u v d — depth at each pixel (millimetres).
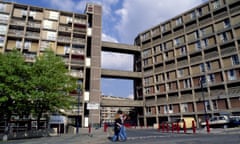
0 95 22531
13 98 22625
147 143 11602
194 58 52156
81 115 43406
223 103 44438
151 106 59156
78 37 49062
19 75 23938
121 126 13969
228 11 47219
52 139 19234
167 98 55844
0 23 42938
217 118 31391
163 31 61375
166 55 59250
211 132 21406
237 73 43562
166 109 55500
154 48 62750
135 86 67500
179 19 58125
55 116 39719
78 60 46938
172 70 56375
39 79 23906
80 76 46281
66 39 47156
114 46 60062
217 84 46156
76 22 49688
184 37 55594
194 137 15320
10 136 24438
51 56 27578
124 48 62219
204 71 49344
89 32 50812
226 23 47500
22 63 24734
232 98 43000
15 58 24531
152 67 62062
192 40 53375
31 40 44875
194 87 50438
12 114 25203
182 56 54750
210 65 48688
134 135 20297
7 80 22312
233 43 45656
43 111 27047
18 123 36094
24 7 46219
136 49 65188
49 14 47438
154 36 63500
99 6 54031
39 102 24969
